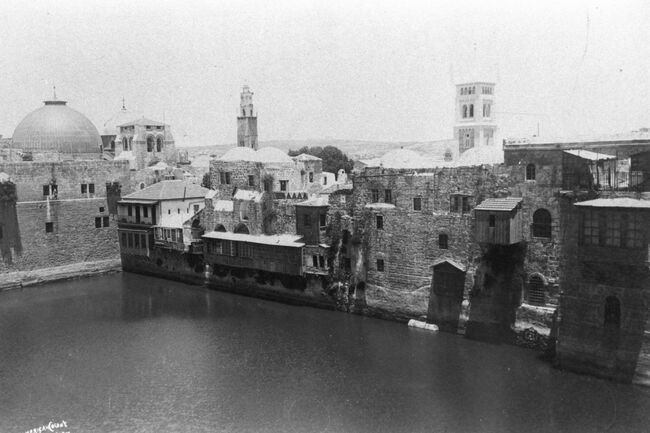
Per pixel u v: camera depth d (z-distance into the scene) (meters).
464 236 57.62
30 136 111.31
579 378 47.16
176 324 65.44
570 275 48.53
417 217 61.00
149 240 90.12
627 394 43.97
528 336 53.50
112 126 146.88
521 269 53.97
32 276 86.88
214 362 53.41
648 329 44.22
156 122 133.50
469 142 128.00
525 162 53.09
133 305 74.25
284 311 69.62
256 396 45.91
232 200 79.38
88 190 92.19
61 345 59.09
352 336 59.34
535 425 40.00
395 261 63.31
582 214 46.50
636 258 43.97
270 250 73.12
